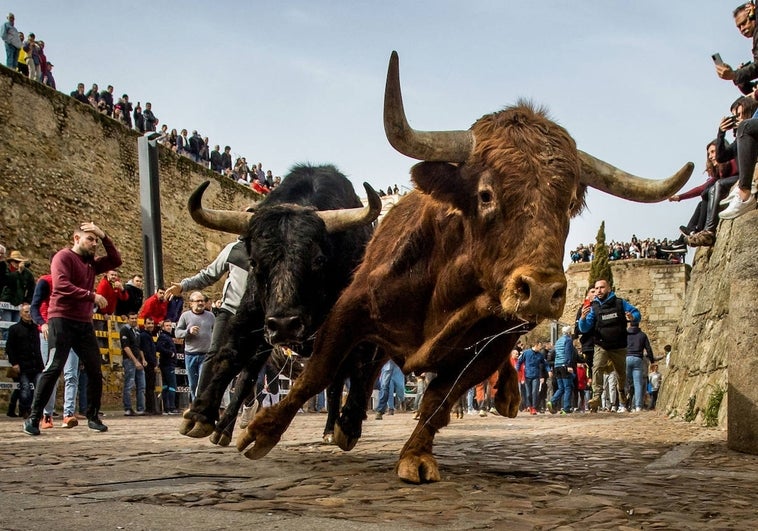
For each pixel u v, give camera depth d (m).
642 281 42.34
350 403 5.73
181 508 2.92
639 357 14.72
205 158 28.44
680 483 3.91
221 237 27.61
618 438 7.01
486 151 4.06
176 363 15.44
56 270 7.68
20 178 19.14
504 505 3.13
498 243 3.92
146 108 25.91
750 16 7.33
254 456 4.55
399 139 4.07
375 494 3.40
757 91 6.71
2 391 14.84
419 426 4.26
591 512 3.00
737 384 5.60
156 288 16.36
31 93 19.70
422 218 4.55
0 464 4.57
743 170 6.08
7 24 20.16
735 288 5.66
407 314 4.66
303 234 5.39
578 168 4.09
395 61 4.01
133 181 23.44
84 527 2.53
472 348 4.46
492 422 11.20
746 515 2.98
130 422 10.94
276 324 5.21
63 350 7.67
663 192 4.70
